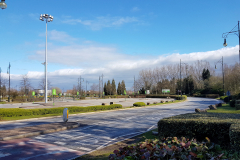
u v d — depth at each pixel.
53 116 17.20
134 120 14.89
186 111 22.33
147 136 8.77
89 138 9.02
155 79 90.81
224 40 19.94
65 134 9.85
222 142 5.47
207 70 85.25
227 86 53.47
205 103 38.75
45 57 30.81
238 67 47.97
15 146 7.47
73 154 6.62
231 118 6.55
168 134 6.35
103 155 6.21
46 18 30.27
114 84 99.31
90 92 100.19
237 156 4.12
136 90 93.38
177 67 90.12
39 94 60.22
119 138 9.00
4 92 50.94
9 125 12.59
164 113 20.11
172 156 3.35
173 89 87.00
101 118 16.16
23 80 49.66
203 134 5.82
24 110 17.44
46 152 6.80
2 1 10.66
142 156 3.27
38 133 9.71
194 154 3.30
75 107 20.75
